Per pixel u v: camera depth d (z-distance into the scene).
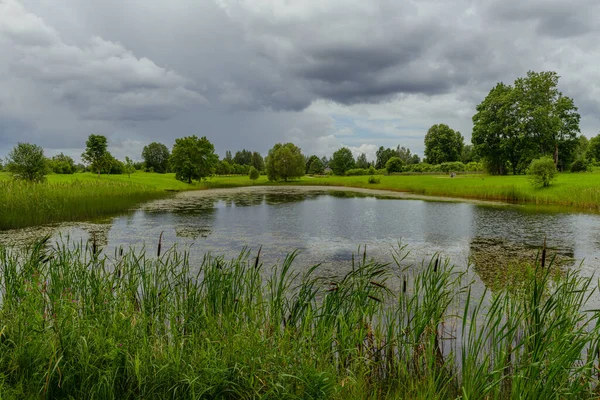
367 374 3.72
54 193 18.03
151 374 3.02
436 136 81.50
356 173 81.75
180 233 13.71
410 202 27.58
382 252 10.84
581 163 44.66
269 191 43.38
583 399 3.27
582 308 5.84
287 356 3.17
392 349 3.93
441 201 28.03
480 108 52.81
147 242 11.81
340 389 3.01
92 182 27.58
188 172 50.22
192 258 9.37
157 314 3.96
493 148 50.66
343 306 4.44
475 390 3.13
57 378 2.97
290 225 16.17
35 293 3.84
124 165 60.34
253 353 3.14
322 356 3.46
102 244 11.29
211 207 23.94
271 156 67.19
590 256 10.16
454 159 80.94
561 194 24.44
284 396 2.85
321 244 11.97
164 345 3.41
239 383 3.02
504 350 3.55
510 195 27.98
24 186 17.47
